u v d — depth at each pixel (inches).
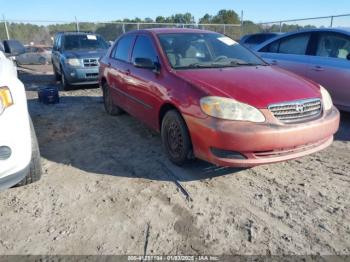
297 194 125.0
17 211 115.8
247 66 162.4
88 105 281.1
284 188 129.6
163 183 134.8
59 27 706.8
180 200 121.7
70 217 112.2
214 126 119.3
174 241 99.7
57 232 104.4
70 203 120.6
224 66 158.7
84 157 162.9
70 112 255.6
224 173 142.3
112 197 124.6
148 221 109.5
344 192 126.0
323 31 219.8
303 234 102.1
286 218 110.1
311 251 95.0
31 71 546.3
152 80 157.3
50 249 96.9
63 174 143.9
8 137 102.0
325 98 139.9
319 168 146.9
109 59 224.7
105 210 116.1
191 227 106.0
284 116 122.6
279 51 248.4
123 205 119.0
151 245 98.1
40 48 660.1
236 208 116.3
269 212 113.6
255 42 549.6
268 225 106.7
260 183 133.7
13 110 104.0
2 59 143.9
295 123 122.6
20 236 102.8
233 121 118.2
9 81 107.9
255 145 116.8
